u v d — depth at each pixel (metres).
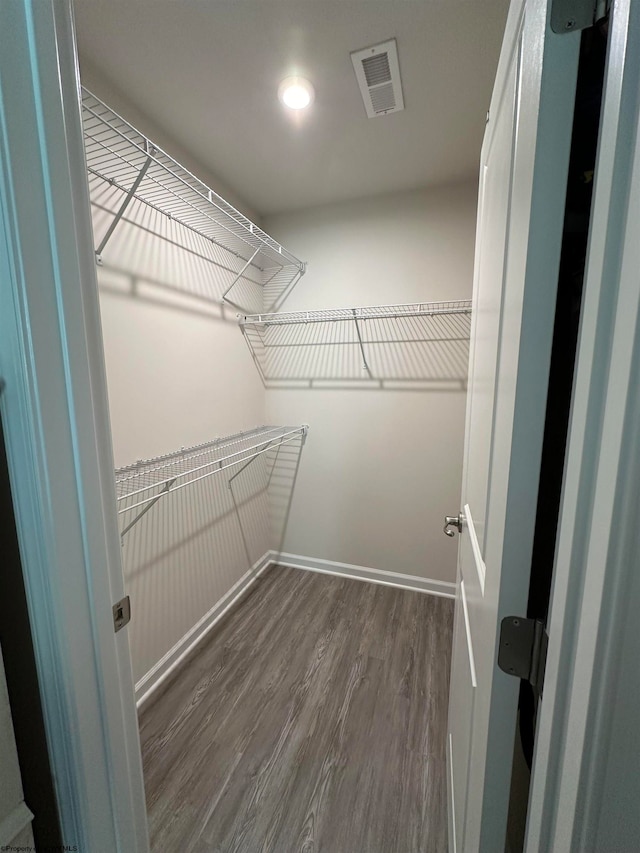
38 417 0.52
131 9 1.01
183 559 1.81
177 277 1.71
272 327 2.49
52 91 0.51
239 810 1.15
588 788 0.36
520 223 0.50
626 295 0.31
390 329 2.23
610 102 0.33
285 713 1.49
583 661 0.36
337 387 2.40
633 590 0.32
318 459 2.51
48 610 0.57
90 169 1.20
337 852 1.05
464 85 1.31
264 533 2.64
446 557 2.30
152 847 1.06
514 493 0.49
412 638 1.93
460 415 2.16
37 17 0.48
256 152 1.71
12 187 0.47
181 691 1.60
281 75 1.26
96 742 0.64
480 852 0.58
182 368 1.76
